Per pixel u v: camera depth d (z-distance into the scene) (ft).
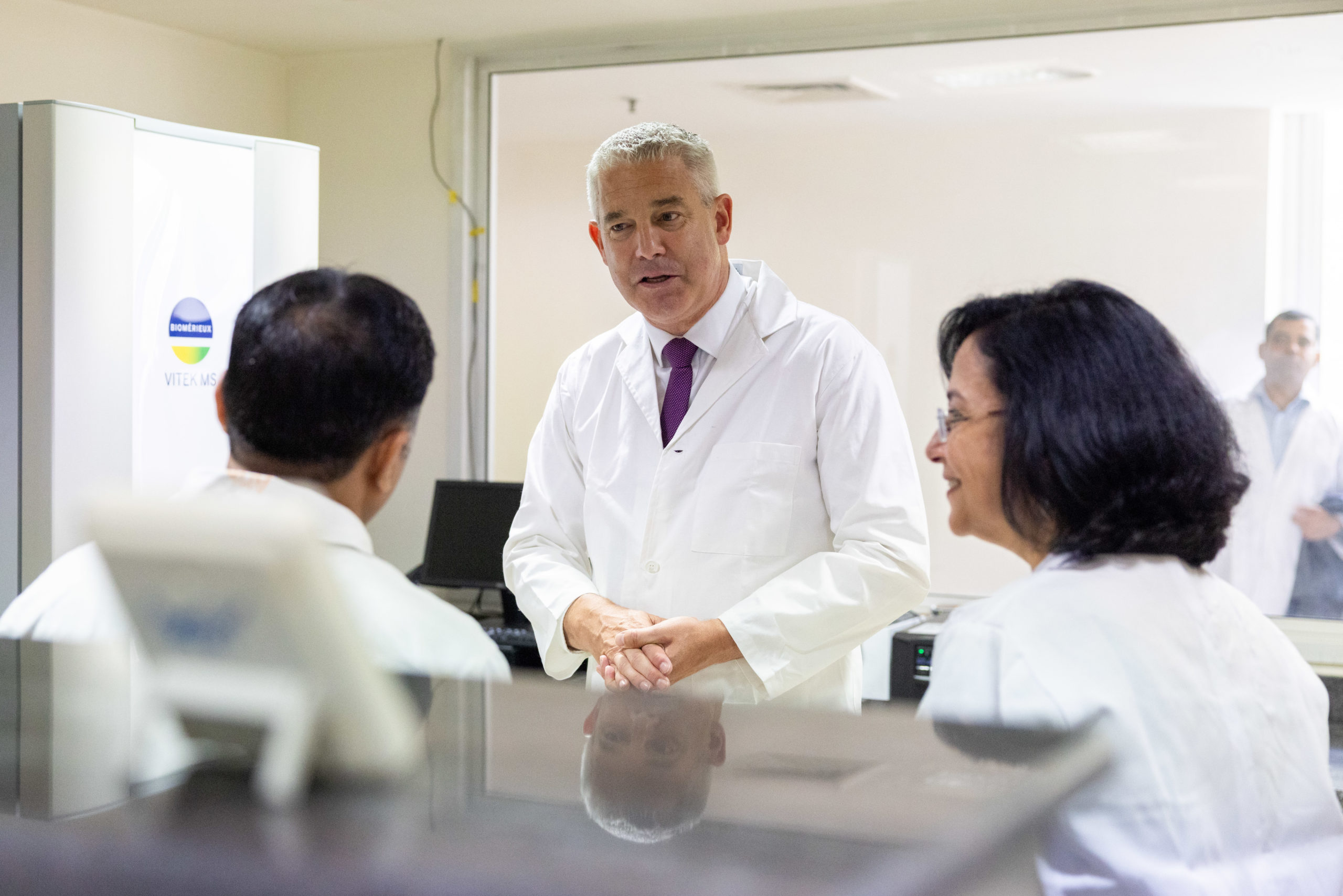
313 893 1.08
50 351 7.54
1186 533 2.31
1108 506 2.29
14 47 9.89
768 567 5.38
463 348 11.76
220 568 1.36
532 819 1.23
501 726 1.57
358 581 2.08
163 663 1.41
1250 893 2.06
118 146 7.73
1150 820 1.89
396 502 12.01
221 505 1.39
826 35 10.51
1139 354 2.31
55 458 7.56
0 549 7.73
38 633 1.98
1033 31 9.96
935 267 18.86
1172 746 2.07
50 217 7.47
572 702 1.72
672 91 14.48
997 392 2.37
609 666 4.75
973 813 1.32
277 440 2.45
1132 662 2.13
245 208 8.60
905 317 19.10
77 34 10.36
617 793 1.30
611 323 19.75
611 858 1.13
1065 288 2.42
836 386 5.38
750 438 5.47
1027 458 2.32
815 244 19.38
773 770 1.45
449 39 11.57
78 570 2.21
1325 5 9.24
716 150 19.56
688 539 5.46
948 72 13.47
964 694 2.16
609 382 5.84
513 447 20.81
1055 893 1.50
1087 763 1.69
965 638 2.24
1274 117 16.26
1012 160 18.15
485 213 11.78
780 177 19.43
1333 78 13.82
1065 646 2.15
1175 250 17.19
